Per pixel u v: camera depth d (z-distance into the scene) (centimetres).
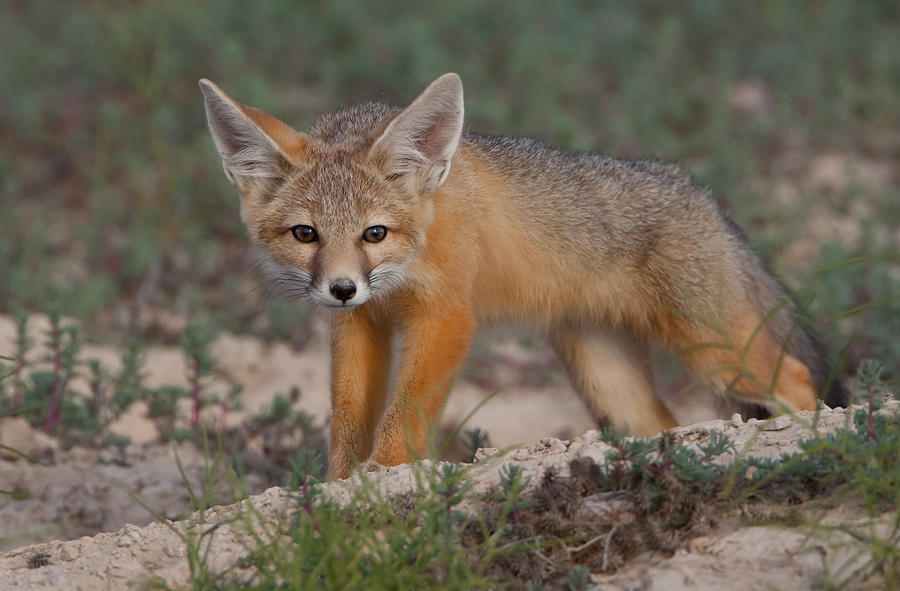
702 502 622
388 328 948
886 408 716
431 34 2239
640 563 611
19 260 1627
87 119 2072
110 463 1016
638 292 1025
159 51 2172
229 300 1548
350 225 865
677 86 2089
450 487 627
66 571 661
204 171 1838
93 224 1742
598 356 1077
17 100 2089
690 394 1328
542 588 595
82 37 2338
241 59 2152
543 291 1009
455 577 568
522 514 629
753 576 575
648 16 2480
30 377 1088
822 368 1115
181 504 939
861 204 1762
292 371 1377
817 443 634
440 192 909
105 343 1416
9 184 1811
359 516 655
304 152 898
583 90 2083
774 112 2038
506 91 2050
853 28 2350
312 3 2536
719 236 1038
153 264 1617
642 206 1009
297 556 592
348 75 2150
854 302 1362
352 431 895
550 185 985
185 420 1143
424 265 891
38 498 938
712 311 1016
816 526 576
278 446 1042
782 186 1833
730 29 2372
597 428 1086
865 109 2020
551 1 2480
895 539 570
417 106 864
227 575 630
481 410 1327
